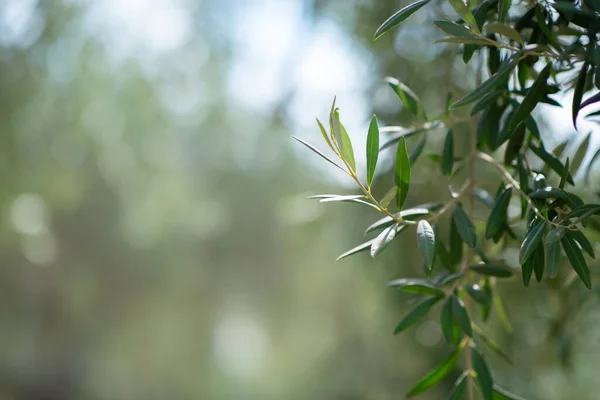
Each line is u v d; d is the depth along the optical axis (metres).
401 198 0.92
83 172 11.13
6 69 7.18
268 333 12.52
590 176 1.72
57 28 7.05
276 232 11.70
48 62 7.64
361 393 3.31
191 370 14.16
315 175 5.08
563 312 1.82
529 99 0.96
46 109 8.88
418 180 2.35
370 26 2.72
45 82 8.10
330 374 3.55
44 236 11.80
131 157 12.05
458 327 1.15
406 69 2.59
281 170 10.80
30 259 11.48
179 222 12.96
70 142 10.11
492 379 1.12
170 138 12.51
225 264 12.57
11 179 8.85
